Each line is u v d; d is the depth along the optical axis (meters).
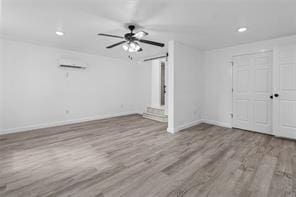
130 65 6.46
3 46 3.67
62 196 1.64
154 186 1.81
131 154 2.66
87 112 5.26
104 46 4.30
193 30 3.04
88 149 2.87
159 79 6.55
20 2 2.08
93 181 1.91
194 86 4.55
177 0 2.01
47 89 4.38
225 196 1.64
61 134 3.76
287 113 3.35
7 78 3.76
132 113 6.61
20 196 1.64
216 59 4.55
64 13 2.39
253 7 2.18
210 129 4.18
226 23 2.72
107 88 5.75
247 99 4.02
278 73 3.43
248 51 3.93
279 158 2.48
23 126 4.02
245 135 3.66
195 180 1.93
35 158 2.50
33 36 3.48
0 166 2.24
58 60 4.53
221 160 2.43
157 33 3.22
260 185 1.82
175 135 3.69
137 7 2.20
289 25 2.80
